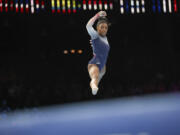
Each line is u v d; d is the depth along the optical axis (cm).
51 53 2297
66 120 1394
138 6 1511
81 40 2306
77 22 2175
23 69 2244
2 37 2209
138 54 2481
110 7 1498
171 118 1196
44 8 1485
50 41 2283
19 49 2256
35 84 2214
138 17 2278
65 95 2225
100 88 2370
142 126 1052
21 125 1375
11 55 2248
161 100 1983
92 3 1467
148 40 2462
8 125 1415
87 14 1762
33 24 2202
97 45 552
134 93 2370
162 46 2494
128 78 2439
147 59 2492
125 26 2334
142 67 2475
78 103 2195
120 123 1165
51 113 1759
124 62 2459
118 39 2411
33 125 1330
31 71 2253
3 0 1384
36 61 2277
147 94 2402
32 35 2250
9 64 2233
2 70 2197
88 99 2288
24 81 2206
